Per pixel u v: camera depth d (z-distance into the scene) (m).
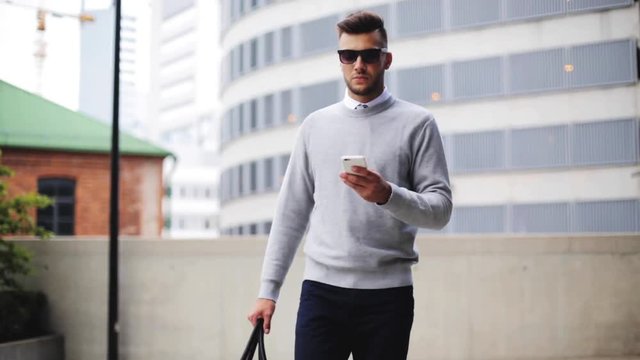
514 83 15.14
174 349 7.54
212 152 77.12
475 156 17.67
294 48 22.14
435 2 15.84
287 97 22.73
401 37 16.16
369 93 2.55
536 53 13.47
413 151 2.56
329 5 20.48
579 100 12.45
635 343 7.36
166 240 7.60
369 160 2.54
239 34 24.98
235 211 26.86
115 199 7.64
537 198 16.69
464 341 7.37
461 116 17.06
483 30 15.42
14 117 21.06
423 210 2.37
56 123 22.78
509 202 17.27
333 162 2.57
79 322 7.68
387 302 2.50
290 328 7.36
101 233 23.39
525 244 7.43
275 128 23.72
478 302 7.39
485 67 15.58
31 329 7.64
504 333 7.38
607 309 7.39
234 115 26.09
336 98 21.16
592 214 13.36
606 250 7.43
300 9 21.66
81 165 22.94
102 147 23.14
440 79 16.20
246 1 24.33
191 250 7.59
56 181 22.61
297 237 2.71
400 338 2.51
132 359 7.53
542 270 7.42
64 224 22.78
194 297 7.56
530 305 7.40
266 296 2.67
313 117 2.66
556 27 12.27
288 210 2.70
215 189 75.44
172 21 72.50
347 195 2.53
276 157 24.14
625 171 11.92
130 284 7.60
